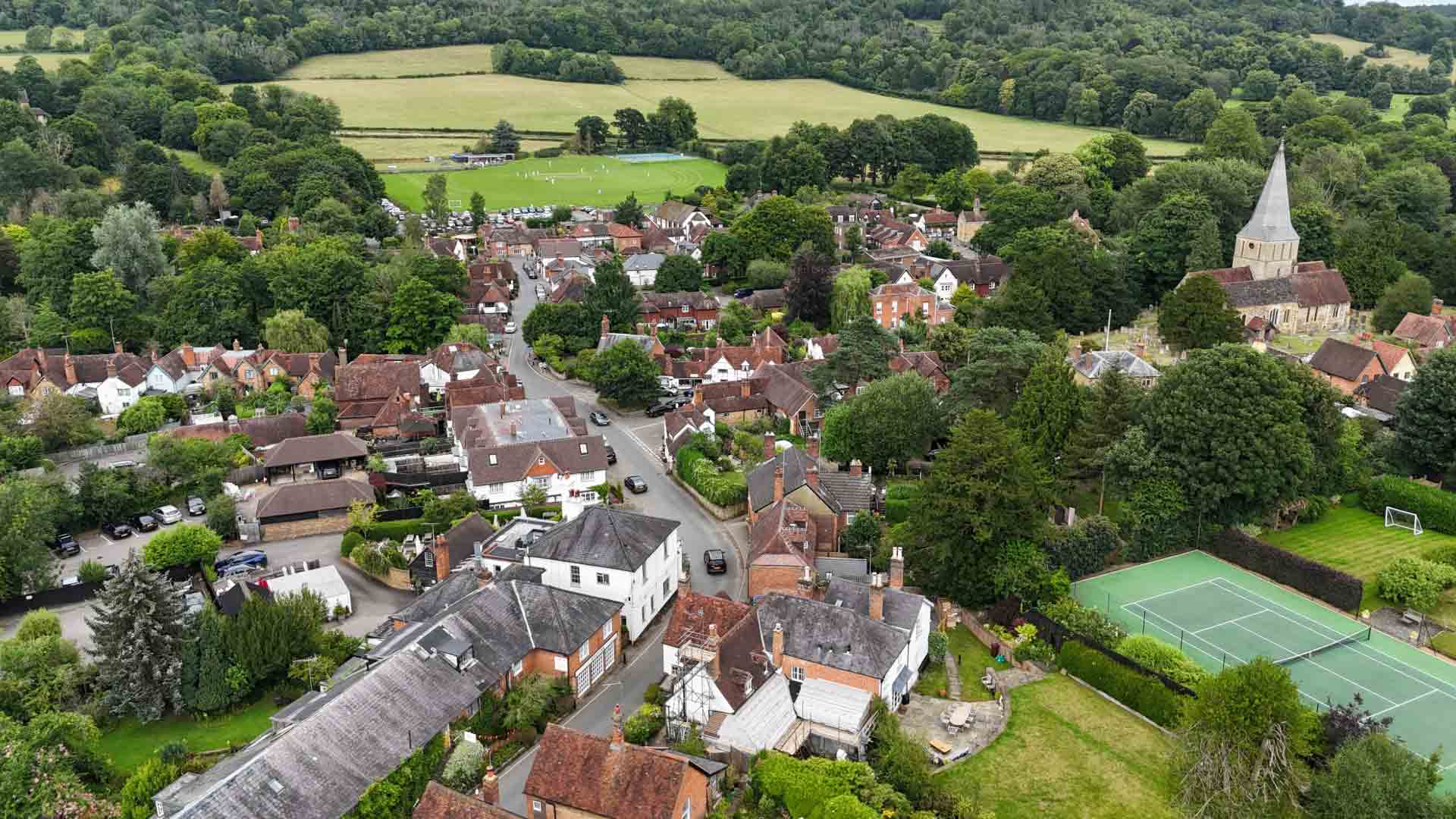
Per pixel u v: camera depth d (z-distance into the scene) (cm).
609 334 16762
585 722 7806
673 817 6134
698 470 11994
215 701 7956
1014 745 7519
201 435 13225
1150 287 18700
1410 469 11794
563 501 11650
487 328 18200
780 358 16138
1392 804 6000
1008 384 12769
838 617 8012
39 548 9912
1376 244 18362
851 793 6550
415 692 7094
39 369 15238
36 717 7025
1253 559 10088
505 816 5850
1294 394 10575
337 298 17650
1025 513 9406
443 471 12406
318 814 6103
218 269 17625
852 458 12275
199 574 10306
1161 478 10438
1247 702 6350
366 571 10369
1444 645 8756
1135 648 8238
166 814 6112
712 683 7394
